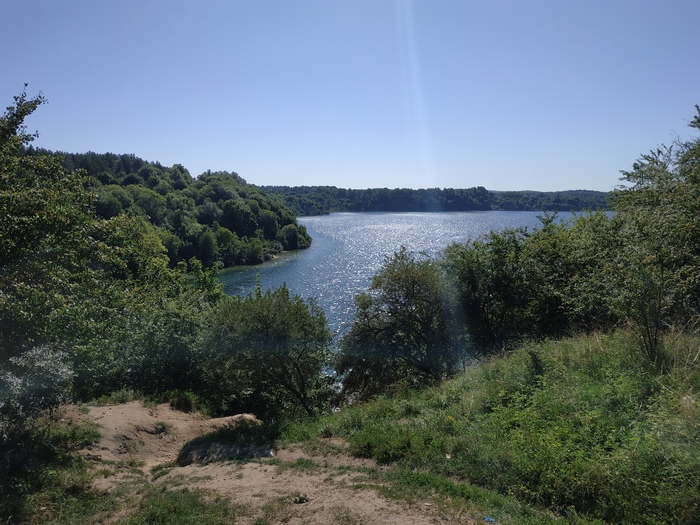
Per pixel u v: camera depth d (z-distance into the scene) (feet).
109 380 51.39
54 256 32.96
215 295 99.14
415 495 18.37
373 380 56.44
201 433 41.11
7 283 27.07
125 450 33.55
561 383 24.80
